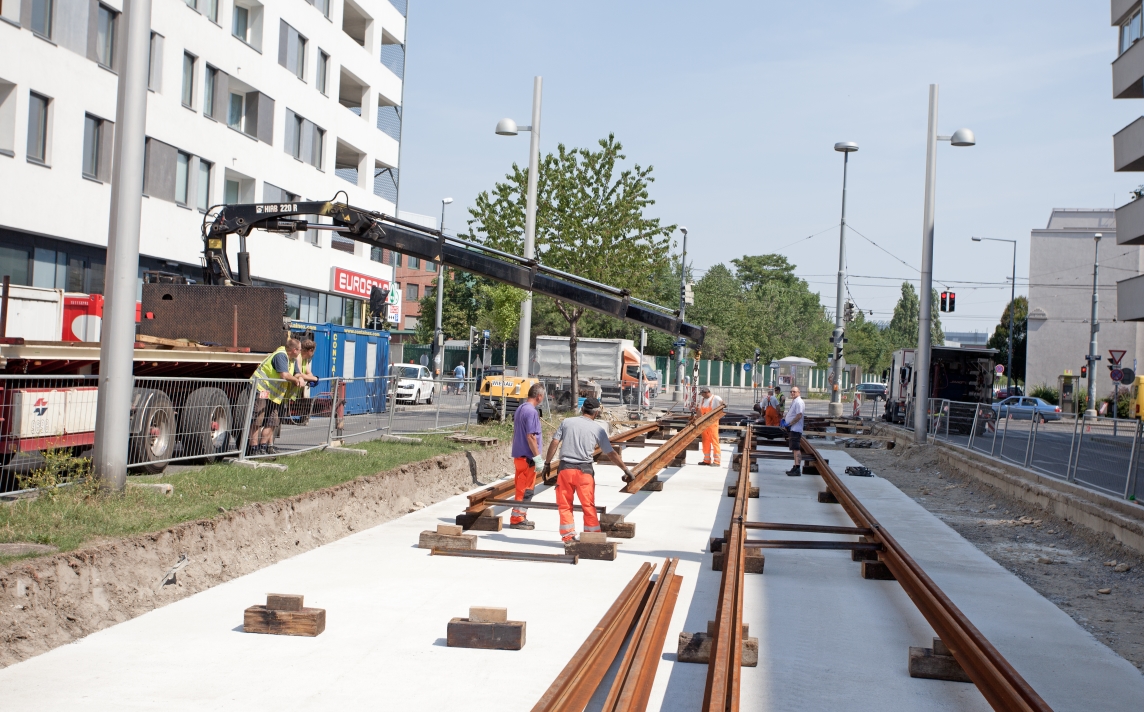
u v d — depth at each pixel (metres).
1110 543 11.12
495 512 12.92
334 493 10.95
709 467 20.83
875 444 29.73
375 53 41.28
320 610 6.75
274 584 8.17
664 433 28.58
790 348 101.56
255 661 6.04
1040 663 6.78
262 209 15.43
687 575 9.18
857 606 8.24
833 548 9.77
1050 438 15.02
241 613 7.19
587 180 28.64
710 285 84.25
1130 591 9.28
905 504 15.44
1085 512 12.24
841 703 5.70
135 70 8.94
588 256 28.16
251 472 11.41
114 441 8.96
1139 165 31.67
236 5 31.67
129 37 8.91
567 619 7.34
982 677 5.65
